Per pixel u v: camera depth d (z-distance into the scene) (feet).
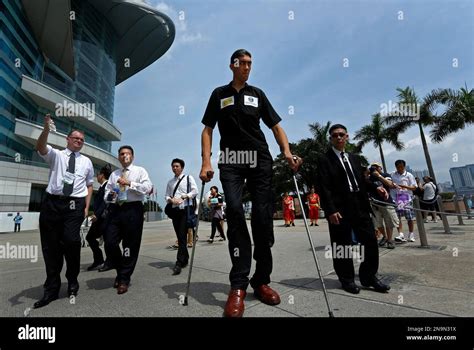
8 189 76.18
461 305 7.01
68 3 85.87
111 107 134.00
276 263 13.05
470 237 18.60
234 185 8.06
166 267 13.69
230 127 8.41
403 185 20.53
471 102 47.52
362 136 77.87
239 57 8.44
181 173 15.10
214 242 24.61
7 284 11.16
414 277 9.70
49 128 9.10
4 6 78.28
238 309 6.75
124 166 11.39
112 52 135.13
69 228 9.20
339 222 9.04
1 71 76.79
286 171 84.79
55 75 109.91
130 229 10.14
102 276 12.54
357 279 10.23
